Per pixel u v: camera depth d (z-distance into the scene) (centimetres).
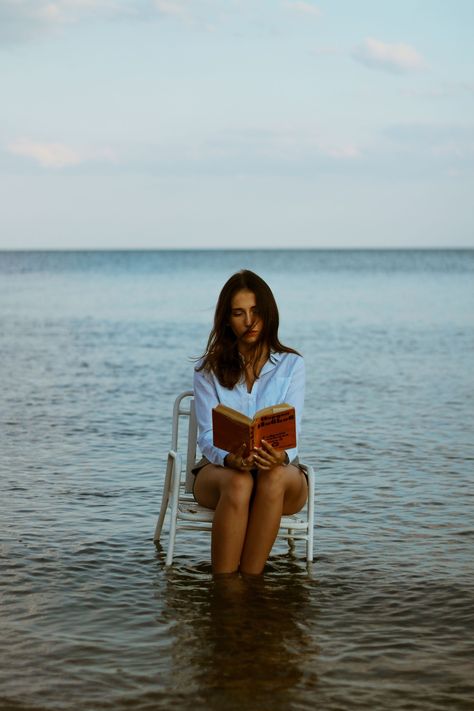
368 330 2359
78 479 698
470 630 402
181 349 1872
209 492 474
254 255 19925
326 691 340
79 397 1180
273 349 496
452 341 2048
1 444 848
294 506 481
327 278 7062
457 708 328
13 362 1611
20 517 584
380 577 473
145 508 611
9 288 5184
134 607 425
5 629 396
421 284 5719
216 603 430
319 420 1000
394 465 757
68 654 370
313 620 411
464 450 824
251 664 363
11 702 328
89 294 4491
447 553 517
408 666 363
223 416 448
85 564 489
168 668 358
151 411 1064
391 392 1236
